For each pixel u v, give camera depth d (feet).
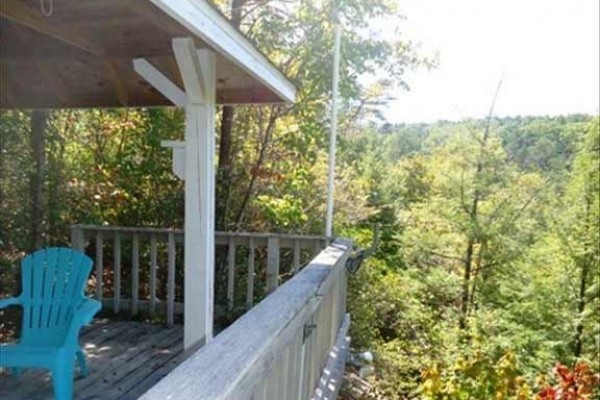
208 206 9.70
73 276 10.34
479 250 39.83
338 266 10.99
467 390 19.19
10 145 18.26
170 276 14.75
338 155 31.45
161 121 22.02
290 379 6.05
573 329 36.55
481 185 39.04
